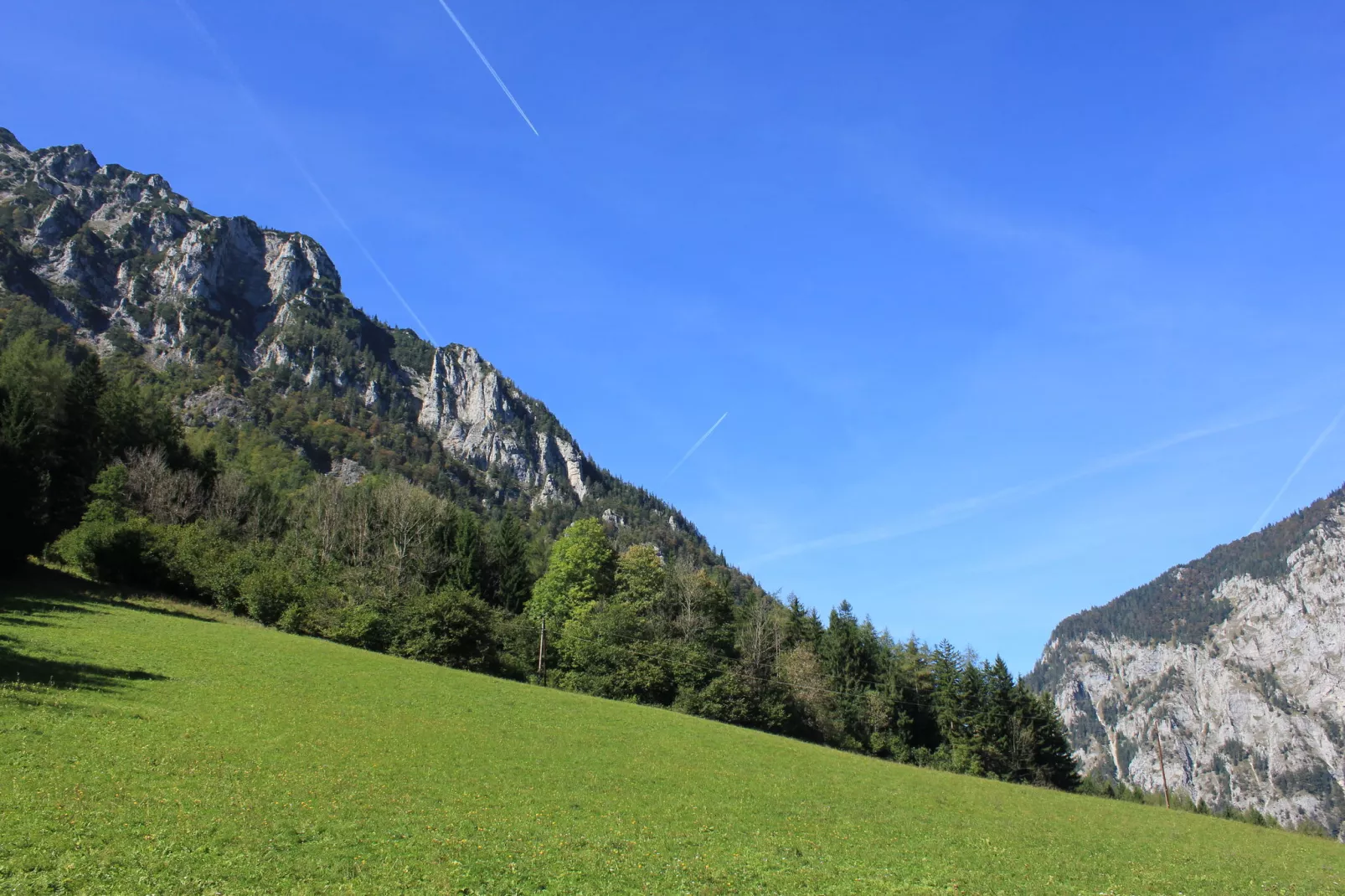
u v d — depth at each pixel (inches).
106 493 3097.9
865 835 1317.7
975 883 1085.8
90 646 1715.1
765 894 908.0
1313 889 1353.3
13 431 2637.8
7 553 2440.9
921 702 4097.0
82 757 980.6
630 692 2992.1
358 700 1740.9
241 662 1907.0
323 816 936.9
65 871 665.6
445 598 2930.6
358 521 3843.5
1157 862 1457.9
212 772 1030.4
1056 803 2140.7
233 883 704.4
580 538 4035.4
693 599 3946.9
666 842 1079.6
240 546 3228.3
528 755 1513.3
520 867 876.6
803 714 3339.1
